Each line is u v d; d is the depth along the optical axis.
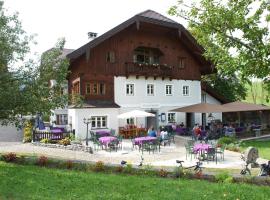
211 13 8.30
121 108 32.84
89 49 29.86
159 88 35.66
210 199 8.74
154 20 33.12
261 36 7.83
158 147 24.36
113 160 18.92
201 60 38.50
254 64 7.83
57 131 26.33
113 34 30.84
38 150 21.67
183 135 32.41
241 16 7.96
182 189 9.74
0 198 9.01
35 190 9.82
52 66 15.59
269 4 7.85
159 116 35.44
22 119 15.38
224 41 8.19
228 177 10.84
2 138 28.52
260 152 23.52
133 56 34.16
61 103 15.74
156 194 9.24
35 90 14.84
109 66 32.53
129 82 33.56
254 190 9.58
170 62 36.62
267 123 41.59
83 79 30.97
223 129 31.86
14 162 14.72
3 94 13.36
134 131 31.17
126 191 9.62
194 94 38.47
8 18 14.88
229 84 45.56
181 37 36.62
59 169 13.18
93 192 9.55
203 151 19.09
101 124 31.25
